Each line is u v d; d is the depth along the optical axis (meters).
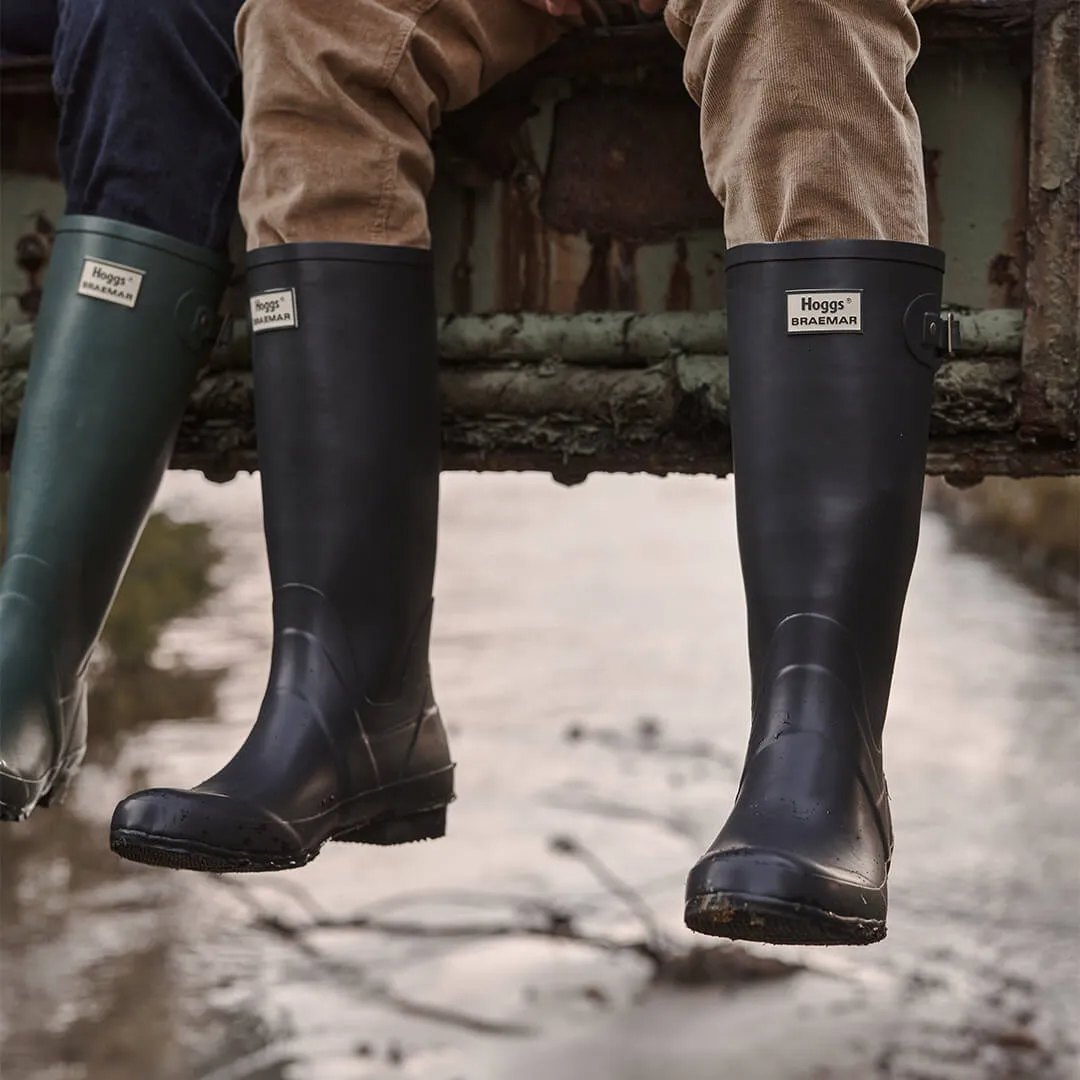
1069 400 2.03
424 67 2.04
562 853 4.54
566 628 7.71
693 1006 3.64
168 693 6.25
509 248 2.23
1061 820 4.66
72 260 2.16
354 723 1.97
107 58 2.15
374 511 2.00
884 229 1.82
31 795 2.03
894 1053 3.36
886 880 1.75
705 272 2.18
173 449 2.29
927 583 9.05
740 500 1.86
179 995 3.85
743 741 5.55
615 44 2.14
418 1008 3.70
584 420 2.19
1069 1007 3.57
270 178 2.03
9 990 3.88
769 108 1.81
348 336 2.00
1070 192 2.02
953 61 2.09
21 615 2.07
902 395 1.83
